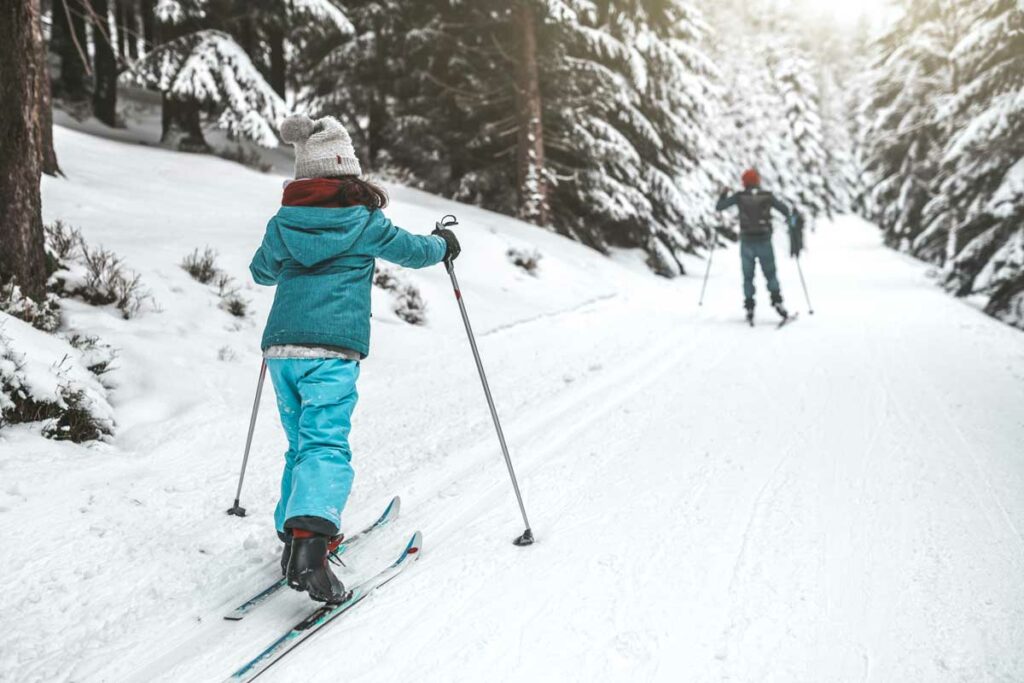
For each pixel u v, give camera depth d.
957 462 4.11
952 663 2.30
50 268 5.25
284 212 2.68
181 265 6.44
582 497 3.72
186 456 4.20
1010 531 3.21
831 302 11.80
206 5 13.05
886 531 3.25
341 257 2.70
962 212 15.80
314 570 2.44
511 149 14.30
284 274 2.74
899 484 3.81
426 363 6.56
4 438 3.84
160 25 13.38
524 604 2.69
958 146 13.22
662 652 2.38
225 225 8.15
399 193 13.13
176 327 5.55
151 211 8.12
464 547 3.17
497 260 10.30
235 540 3.27
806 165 35.97
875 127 23.30
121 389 4.70
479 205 14.84
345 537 3.31
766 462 4.21
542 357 7.11
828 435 4.71
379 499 3.75
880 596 2.70
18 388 4.03
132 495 3.61
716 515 3.46
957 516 3.38
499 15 13.57
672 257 15.73
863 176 27.45
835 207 40.69
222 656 2.42
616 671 2.29
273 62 16.72
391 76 15.10
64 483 3.59
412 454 4.43
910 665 2.30
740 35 33.91
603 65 14.49
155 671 2.33
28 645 2.46
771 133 32.44
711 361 7.08
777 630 2.50
